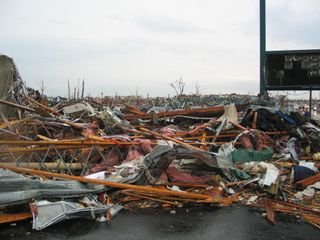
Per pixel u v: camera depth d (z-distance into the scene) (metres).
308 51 16.61
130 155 8.95
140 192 7.45
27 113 12.18
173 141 9.90
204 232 6.00
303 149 11.34
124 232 5.96
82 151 8.90
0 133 9.02
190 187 8.04
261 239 5.75
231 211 7.06
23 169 7.20
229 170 8.45
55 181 6.78
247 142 10.86
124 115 14.42
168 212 6.95
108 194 7.33
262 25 16.91
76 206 6.43
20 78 12.73
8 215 6.21
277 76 16.88
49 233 5.87
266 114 12.44
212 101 25.05
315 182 8.22
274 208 7.18
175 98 31.77
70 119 12.57
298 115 12.55
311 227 6.28
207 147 10.64
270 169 8.12
